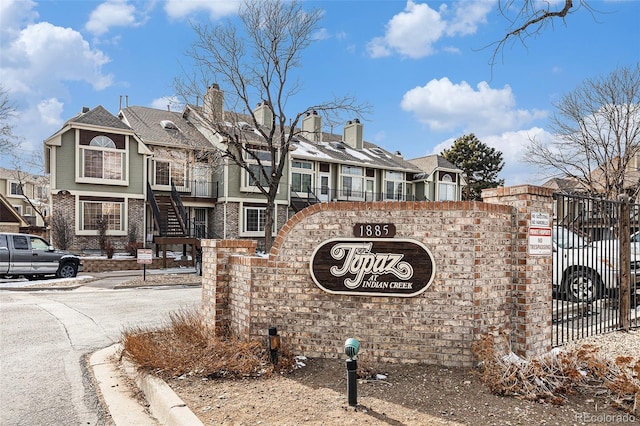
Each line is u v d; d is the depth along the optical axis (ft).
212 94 72.59
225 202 87.40
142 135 83.82
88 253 74.54
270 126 103.50
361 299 17.95
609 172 75.15
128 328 25.45
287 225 18.83
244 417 12.96
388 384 15.56
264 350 18.20
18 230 89.97
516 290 18.08
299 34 67.72
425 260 17.34
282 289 18.78
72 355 21.70
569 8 22.35
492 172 157.07
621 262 24.17
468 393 14.64
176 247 90.07
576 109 73.05
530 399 14.06
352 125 124.98
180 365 16.98
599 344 21.25
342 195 106.63
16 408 15.14
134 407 15.23
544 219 18.81
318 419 12.77
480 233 17.13
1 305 36.83
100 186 76.38
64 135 73.77
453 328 17.07
